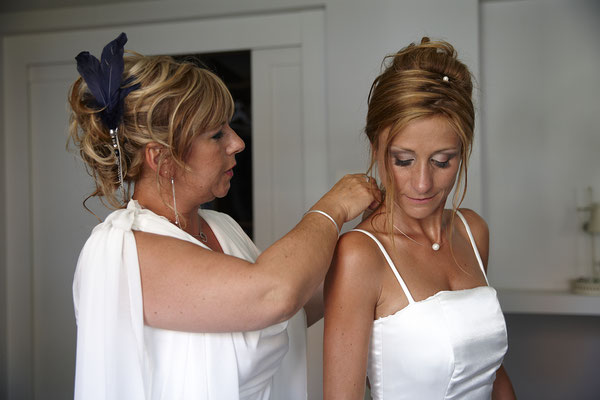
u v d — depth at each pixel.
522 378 2.62
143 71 0.90
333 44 2.40
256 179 2.58
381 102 0.95
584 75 2.53
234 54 3.11
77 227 2.74
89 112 0.90
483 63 2.60
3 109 2.78
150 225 0.92
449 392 0.97
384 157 0.96
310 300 1.28
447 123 0.90
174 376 0.91
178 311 0.84
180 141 0.90
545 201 2.56
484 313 1.00
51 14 2.67
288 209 2.55
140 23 2.64
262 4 2.47
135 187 1.01
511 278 2.60
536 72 2.56
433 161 0.93
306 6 2.43
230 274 0.82
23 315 2.77
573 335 2.56
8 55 2.79
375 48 2.37
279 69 2.55
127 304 0.87
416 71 0.91
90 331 0.88
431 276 1.03
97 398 0.88
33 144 2.79
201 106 0.89
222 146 0.97
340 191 1.00
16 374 2.77
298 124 2.54
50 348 2.76
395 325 0.96
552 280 2.56
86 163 0.99
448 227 1.16
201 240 1.07
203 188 0.97
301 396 1.22
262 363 1.02
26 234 2.77
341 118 2.40
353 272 0.95
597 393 2.54
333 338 0.94
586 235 2.53
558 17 2.54
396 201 1.02
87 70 0.89
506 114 2.59
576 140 2.54
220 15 2.54
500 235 2.60
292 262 0.84
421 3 2.33
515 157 2.58
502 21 2.58
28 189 2.77
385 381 0.98
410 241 1.04
